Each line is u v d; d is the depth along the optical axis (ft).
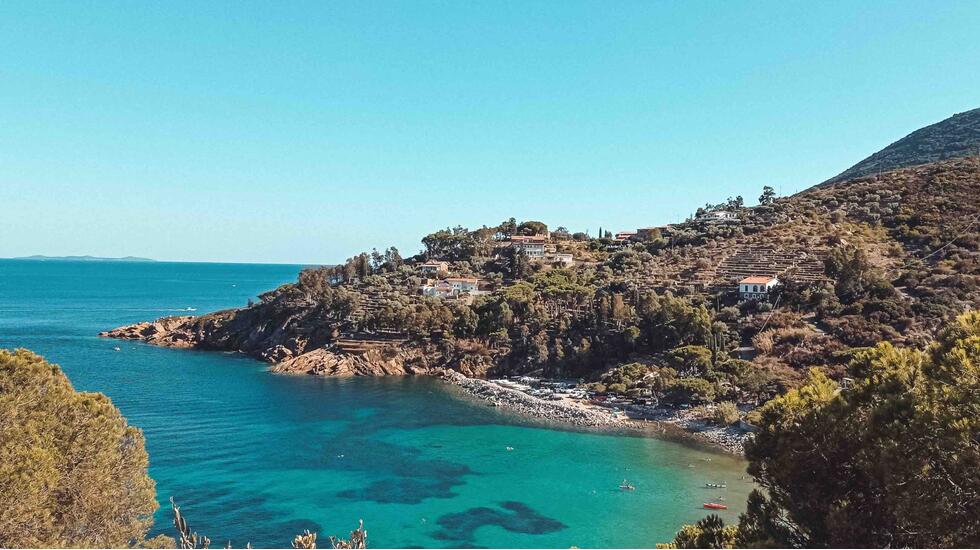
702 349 366.02
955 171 585.22
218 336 621.72
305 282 618.44
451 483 236.22
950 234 451.94
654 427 317.22
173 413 336.70
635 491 226.38
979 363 60.23
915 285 380.58
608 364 416.05
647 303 429.79
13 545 73.82
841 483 71.72
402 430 314.76
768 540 71.26
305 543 88.48
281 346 541.34
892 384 70.49
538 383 423.64
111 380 425.69
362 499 218.79
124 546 98.78
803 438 73.46
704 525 88.74
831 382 81.71
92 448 96.02
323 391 412.57
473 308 522.06
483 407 369.30
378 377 471.62
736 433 294.05
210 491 221.66
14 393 90.68
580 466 255.91
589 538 187.83
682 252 572.10
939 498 57.67
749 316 397.60
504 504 215.10
